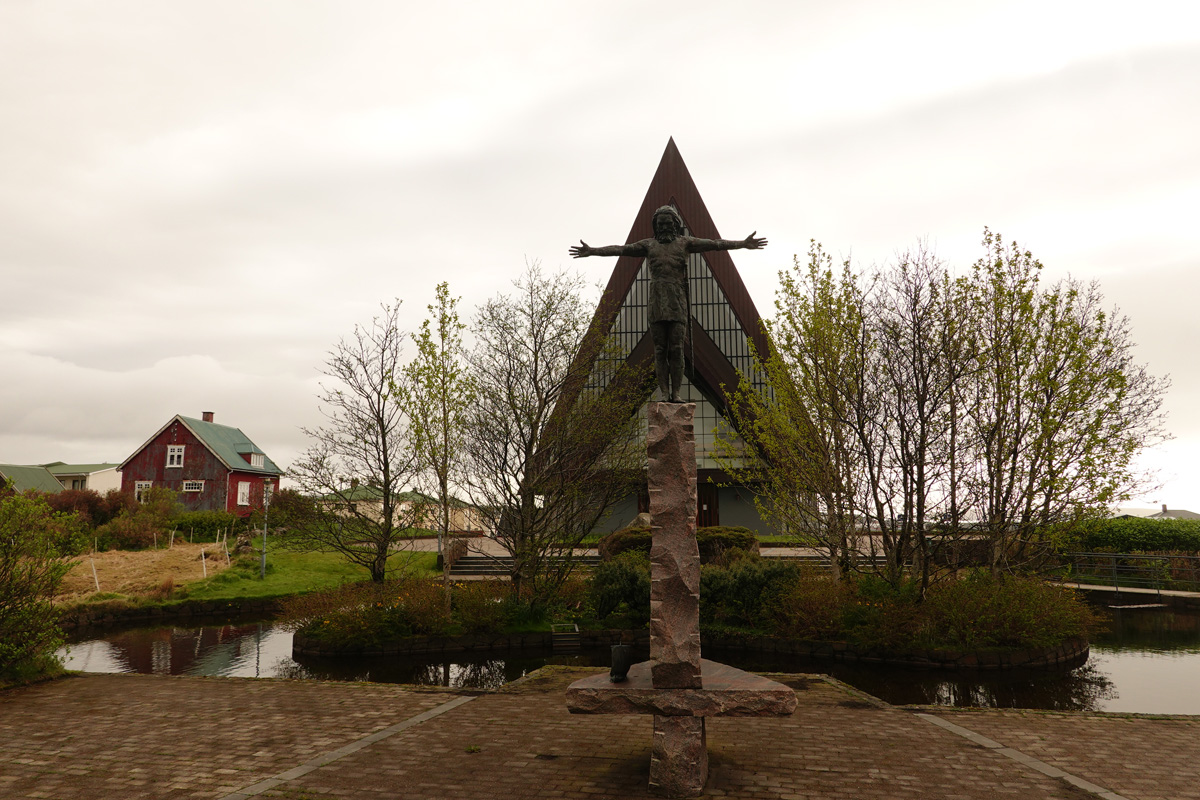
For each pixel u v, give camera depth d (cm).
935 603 1497
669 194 3659
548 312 1916
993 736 779
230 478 4541
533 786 615
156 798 594
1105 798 587
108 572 2655
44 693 1018
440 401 1884
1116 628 1808
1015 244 1636
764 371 1945
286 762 689
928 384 1577
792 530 1834
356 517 2148
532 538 1859
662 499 656
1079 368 1473
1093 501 1486
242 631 1991
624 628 1781
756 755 707
